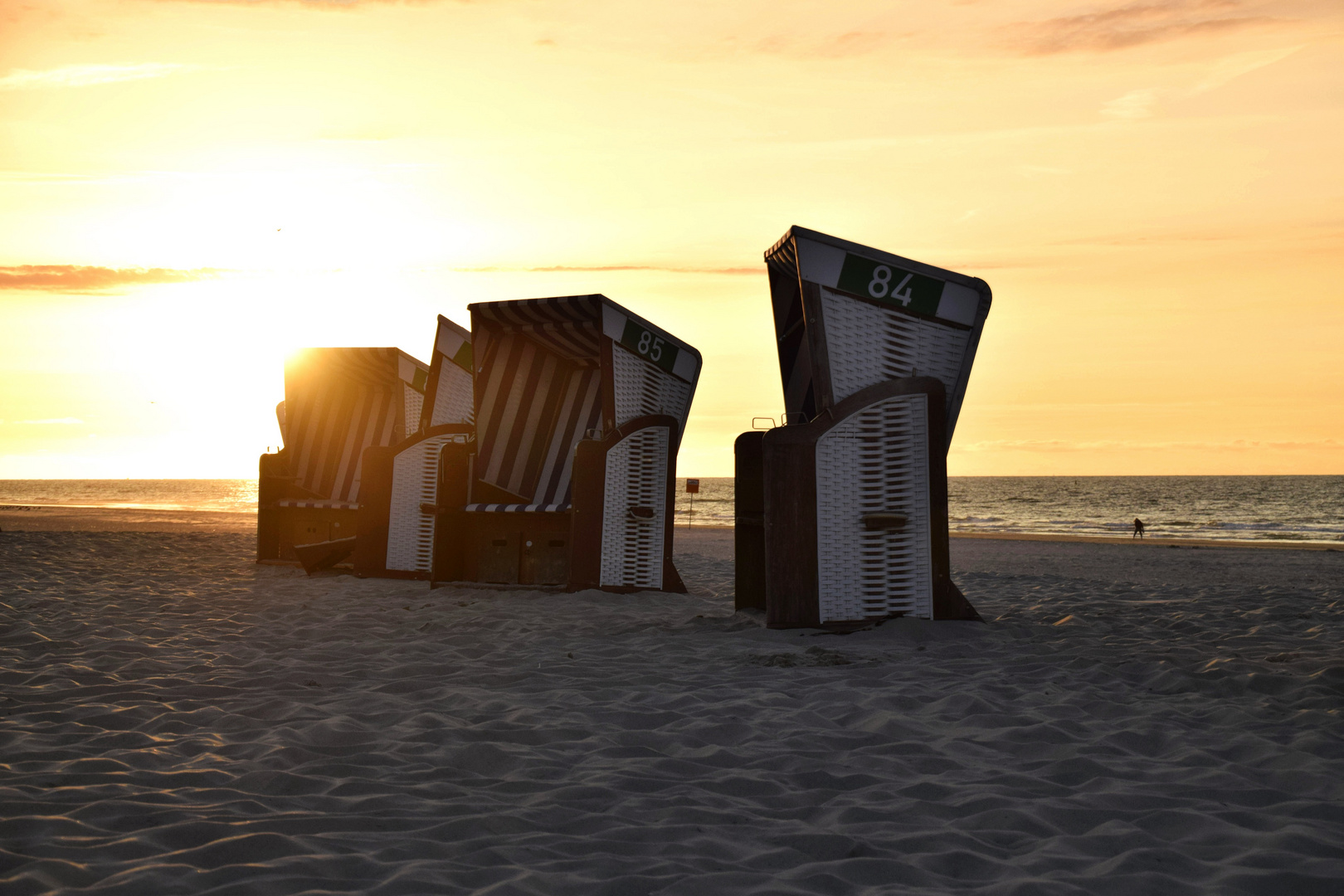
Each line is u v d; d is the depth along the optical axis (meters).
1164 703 5.27
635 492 11.05
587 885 2.71
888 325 7.96
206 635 7.64
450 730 4.59
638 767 4.04
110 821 3.18
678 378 11.51
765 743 4.46
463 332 12.94
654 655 6.85
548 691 5.63
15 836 3.01
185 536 21.33
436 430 12.64
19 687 5.55
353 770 3.94
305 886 2.66
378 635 7.84
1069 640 7.54
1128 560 17.80
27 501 83.62
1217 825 3.27
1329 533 41.44
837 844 3.12
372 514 12.80
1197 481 157.12
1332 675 5.76
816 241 7.77
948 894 2.72
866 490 7.89
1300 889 2.74
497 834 3.19
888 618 7.84
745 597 9.38
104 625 8.04
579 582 10.74
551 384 12.70
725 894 2.68
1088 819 3.38
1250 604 9.96
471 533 11.90
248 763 3.98
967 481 175.00
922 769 4.04
